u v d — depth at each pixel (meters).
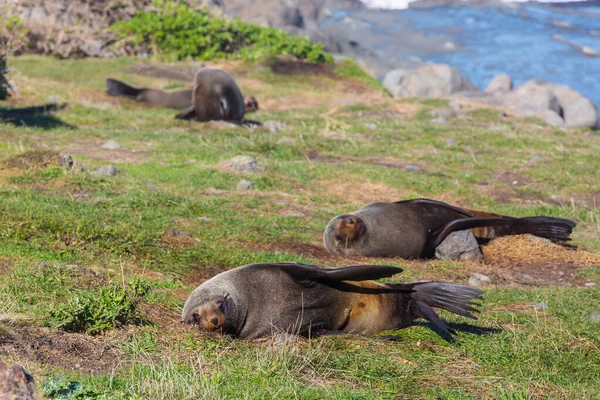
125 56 119.62
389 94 114.81
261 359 24.06
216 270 35.12
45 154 49.12
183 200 46.25
